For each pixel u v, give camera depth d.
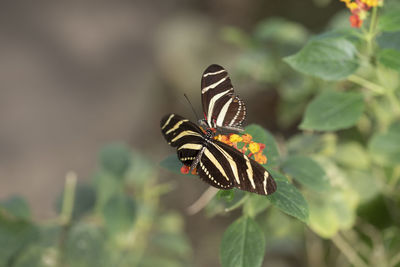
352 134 0.93
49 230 0.85
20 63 3.09
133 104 2.78
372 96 0.89
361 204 0.89
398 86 0.85
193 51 1.89
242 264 0.75
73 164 2.44
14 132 2.59
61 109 2.79
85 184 0.89
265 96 1.35
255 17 1.74
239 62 0.99
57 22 3.47
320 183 0.79
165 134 0.78
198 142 0.77
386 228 0.89
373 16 0.80
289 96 0.98
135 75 3.09
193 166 0.76
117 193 0.87
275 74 0.98
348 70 0.80
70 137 2.60
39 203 2.19
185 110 1.85
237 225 0.76
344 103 0.82
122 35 3.41
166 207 1.58
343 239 0.95
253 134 0.78
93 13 3.59
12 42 3.25
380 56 0.79
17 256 0.83
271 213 0.94
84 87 2.98
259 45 0.99
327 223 0.85
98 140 2.58
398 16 0.80
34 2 3.60
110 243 0.85
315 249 0.98
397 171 0.88
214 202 0.83
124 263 0.91
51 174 2.37
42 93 2.90
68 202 0.87
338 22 0.96
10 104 2.78
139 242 0.93
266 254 1.19
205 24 1.97
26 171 2.36
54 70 3.09
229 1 1.90
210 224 1.55
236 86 1.40
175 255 1.00
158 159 1.84
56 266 0.83
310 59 0.80
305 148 0.89
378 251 0.90
